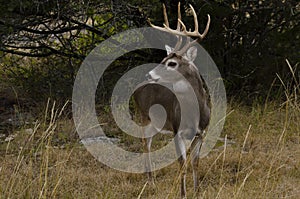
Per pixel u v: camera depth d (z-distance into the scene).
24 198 7.14
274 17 13.98
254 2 13.33
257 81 13.87
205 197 7.49
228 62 13.87
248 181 8.19
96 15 13.55
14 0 11.53
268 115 11.40
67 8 12.30
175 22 13.35
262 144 10.12
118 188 8.07
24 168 8.59
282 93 13.27
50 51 14.03
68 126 11.05
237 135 10.70
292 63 13.52
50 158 9.16
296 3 13.26
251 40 13.91
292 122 11.07
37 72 14.15
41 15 12.55
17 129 11.30
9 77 14.18
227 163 9.05
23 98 13.30
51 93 13.19
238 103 12.73
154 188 8.05
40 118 11.70
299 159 9.10
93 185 8.19
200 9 12.77
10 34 12.41
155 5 12.52
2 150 9.91
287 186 7.95
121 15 12.72
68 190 7.85
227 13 13.11
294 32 13.65
